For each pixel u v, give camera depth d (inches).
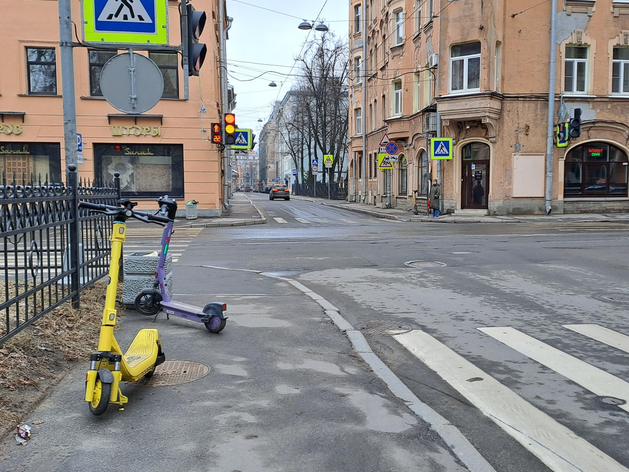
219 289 341.4
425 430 144.7
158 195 941.8
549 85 952.9
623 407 167.0
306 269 430.3
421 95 1096.2
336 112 2186.3
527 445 141.7
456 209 998.4
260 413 153.3
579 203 995.9
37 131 889.5
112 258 151.9
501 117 955.3
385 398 167.3
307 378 183.9
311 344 224.4
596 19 965.8
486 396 176.6
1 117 884.6
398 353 223.6
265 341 226.1
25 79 885.8
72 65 295.9
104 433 138.2
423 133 1056.2
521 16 949.2
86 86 904.3
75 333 212.8
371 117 1537.9
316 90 2186.3
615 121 981.2
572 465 131.3
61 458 125.3
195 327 243.8
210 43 930.1
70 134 299.0
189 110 932.0
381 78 1387.8
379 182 1405.0
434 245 568.7
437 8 980.6
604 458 135.0
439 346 230.7
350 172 1800.0
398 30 1248.8
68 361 187.3
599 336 242.7
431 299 320.5
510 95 952.3
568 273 397.1
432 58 1002.7
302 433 141.1
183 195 948.6
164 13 273.6
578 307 297.4
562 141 935.7
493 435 147.9
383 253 513.7
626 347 227.6
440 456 130.9
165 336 229.5
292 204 1734.7
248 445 133.7
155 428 141.8
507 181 967.6
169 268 276.8
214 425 144.5
